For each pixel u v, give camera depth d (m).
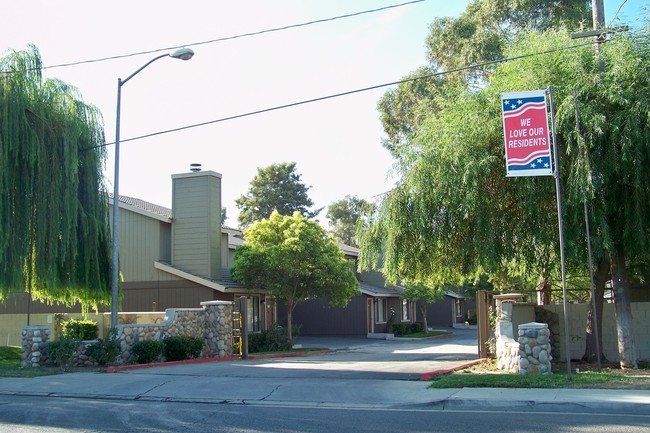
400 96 33.28
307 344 33.84
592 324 17.03
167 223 30.16
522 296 18.80
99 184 20.98
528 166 12.78
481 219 15.05
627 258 15.49
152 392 13.16
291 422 9.65
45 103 19.27
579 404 10.50
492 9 29.34
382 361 20.72
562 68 15.04
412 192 16.03
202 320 22.14
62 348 17.06
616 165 13.75
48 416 10.49
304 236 28.89
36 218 18.67
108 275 21.03
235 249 32.97
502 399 10.92
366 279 44.69
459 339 38.81
